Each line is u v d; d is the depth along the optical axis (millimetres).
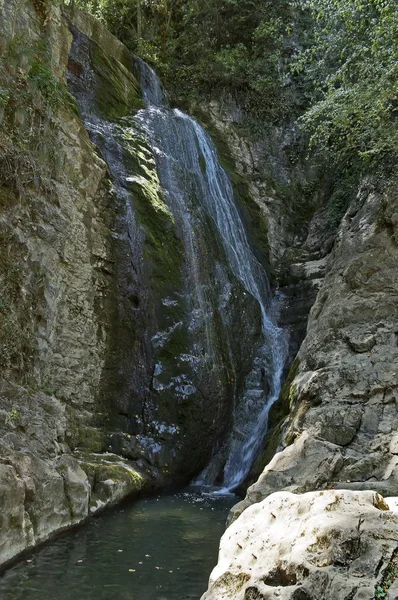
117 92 13289
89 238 9789
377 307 10008
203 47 18719
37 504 6160
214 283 12148
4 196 8148
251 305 12766
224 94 18156
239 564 3785
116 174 11172
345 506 3816
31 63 9008
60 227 9188
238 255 14391
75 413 8828
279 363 13250
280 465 7227
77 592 4918
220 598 3590
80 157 9828
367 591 3102
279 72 18312
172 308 10766
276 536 3848
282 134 18188
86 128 11148
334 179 16922
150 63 17531
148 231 11023
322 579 3236
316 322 10867
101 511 7484
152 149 12617
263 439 10516
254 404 11773
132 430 9648
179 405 10070
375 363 8617
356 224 12672
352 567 3295
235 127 17891
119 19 18203
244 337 12289
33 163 8719
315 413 7953
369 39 12266
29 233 8531
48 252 8891
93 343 9555
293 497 4156
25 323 8312
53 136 9336
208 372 10711
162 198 11938
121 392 9719
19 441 6805
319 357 9617
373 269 10711
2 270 7922
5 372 7777
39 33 9945
